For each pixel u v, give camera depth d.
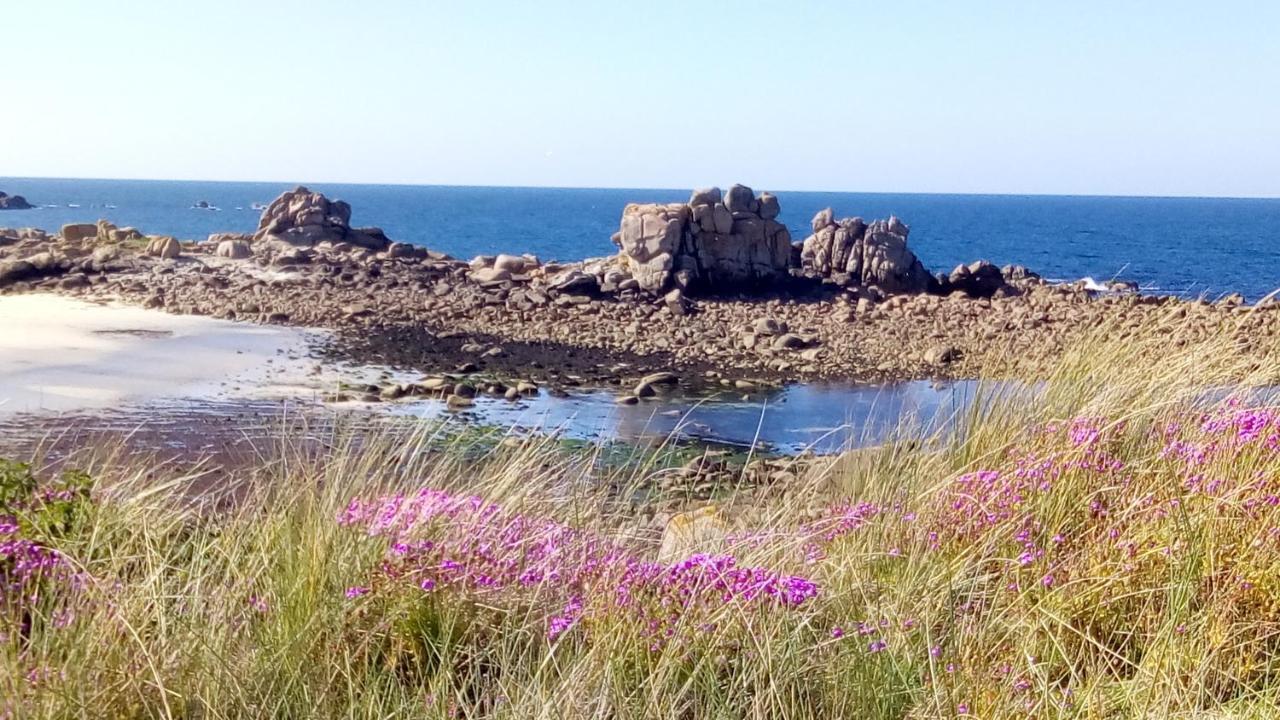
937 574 4.87
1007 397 7.19
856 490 6.40
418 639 4.49
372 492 5.72
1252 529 4.72
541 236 103.12
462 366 20.67
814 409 18.17
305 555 4.66
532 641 4.38
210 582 4.81
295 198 38.81
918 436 7.29
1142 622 4.59
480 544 4.95
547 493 5.87
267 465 6.91
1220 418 5.80
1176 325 8.41
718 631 4.30
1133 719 3.88
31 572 4.52
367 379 18.97
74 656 3.94
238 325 24.08
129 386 17.12
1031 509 5.29
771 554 5.06
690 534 5.90
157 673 3.82
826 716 4.02
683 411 17.81
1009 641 4.45
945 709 3.96
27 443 13.23
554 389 19.20
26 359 18.95
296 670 4.06
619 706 3.91
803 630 4.34
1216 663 4.23
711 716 3.92
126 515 5.48
